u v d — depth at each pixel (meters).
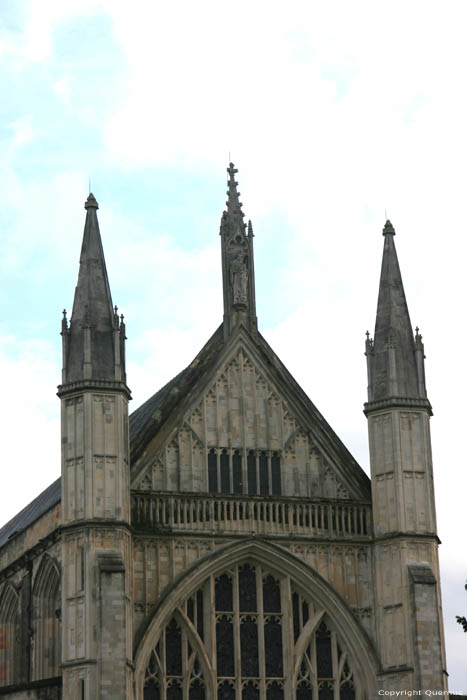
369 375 110.19
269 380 110.38
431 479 108.75
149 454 106.25
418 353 110.50
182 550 104.62
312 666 105.69
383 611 106.62
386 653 105.94
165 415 107.56
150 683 102.38
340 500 108.38
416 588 105.19
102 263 106.88
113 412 103.50
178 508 105.12
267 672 105.00
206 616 104.44
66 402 103.94
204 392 108.69
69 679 98.88
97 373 103.75
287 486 109.00
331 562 107.25
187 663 103.38
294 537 106.75
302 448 110.00
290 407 110.38
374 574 107.62
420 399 109.38
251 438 109.06
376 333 110.81
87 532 101.00
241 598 105.69
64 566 101.44
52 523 108.88
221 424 108.69
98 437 102.81
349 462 110.25
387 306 111.19
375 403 109.38
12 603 117.31
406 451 108.50
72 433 103.31
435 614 105.25
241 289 111.31
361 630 106.38
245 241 112.44
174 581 103.69
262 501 106.94
